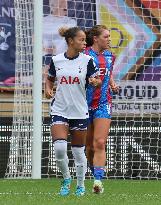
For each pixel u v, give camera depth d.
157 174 43.56
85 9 47.81
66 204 23.48
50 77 27.91
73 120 27.45
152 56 48.62
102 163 29.12
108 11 48.19
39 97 40.25
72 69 27.22
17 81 43.00
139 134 43.88
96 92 29.23
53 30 47.31
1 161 42.47
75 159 27.86
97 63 29.53
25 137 42.34
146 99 48.25
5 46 47.81
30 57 42.91
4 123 42.72
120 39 48.31
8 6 47.50
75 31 27.08
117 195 28.66
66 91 27.27
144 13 48.69
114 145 43.41
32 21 42.91
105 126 29.30
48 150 42.81
